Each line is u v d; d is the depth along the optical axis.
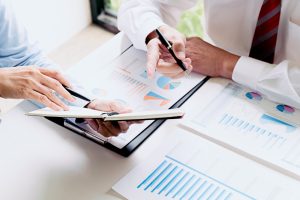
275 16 1.06
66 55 2.28
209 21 1.23
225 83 1.09
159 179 0.88
